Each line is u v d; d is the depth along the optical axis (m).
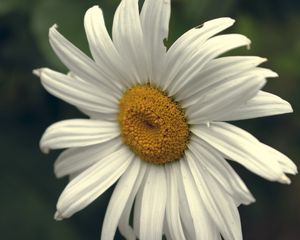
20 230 0.27
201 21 0.24
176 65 0.19
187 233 0.20
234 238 0.19
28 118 0.28
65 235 0.27
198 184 0.19
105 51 0.20
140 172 0.20
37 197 0.28
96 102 0.20
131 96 0.20
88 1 0.25
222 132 0.19
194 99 0.19
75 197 0.20
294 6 0.26
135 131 0.20
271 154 0.18
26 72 0.27
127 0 0.19
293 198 0.29
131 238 0.21
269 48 0.26
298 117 0.27
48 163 0.28
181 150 0.20
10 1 0.25
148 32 0.19
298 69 0.26
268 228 0.31
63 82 0.20
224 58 0.18
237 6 0.25
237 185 0.18
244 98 0.18
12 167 0.28
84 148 0.21
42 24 0.24
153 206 0.20
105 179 0.20
